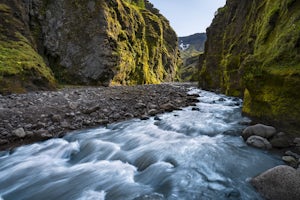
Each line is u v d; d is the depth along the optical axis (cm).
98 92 1755
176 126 889
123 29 3588
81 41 2862
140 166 603
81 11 2922
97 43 2875
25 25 2480
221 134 770
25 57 1939
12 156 709
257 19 1426
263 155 581
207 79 2416
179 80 8694
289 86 671
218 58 2338
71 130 908
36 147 766
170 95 1688
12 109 1058
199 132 810
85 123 968
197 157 591
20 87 1611
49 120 970
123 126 941
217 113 1088
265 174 447
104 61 2856
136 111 1165
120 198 467
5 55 1819
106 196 485
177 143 703
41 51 2708
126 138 807
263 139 639
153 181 521
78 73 2800
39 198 509
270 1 1174
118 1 3641
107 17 3041
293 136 652
